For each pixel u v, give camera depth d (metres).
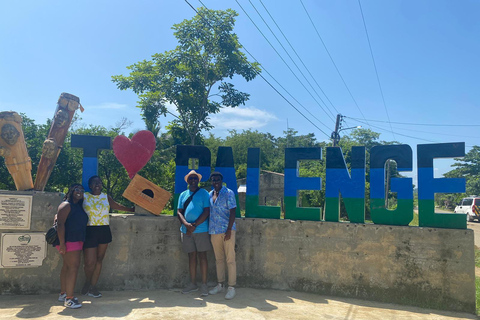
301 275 5.52
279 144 47.28
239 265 5.68
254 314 4.38
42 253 5.18
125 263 5.52
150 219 5.62
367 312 4.70
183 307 4.57
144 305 4.64
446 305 4.95
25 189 5.27
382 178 5.43
